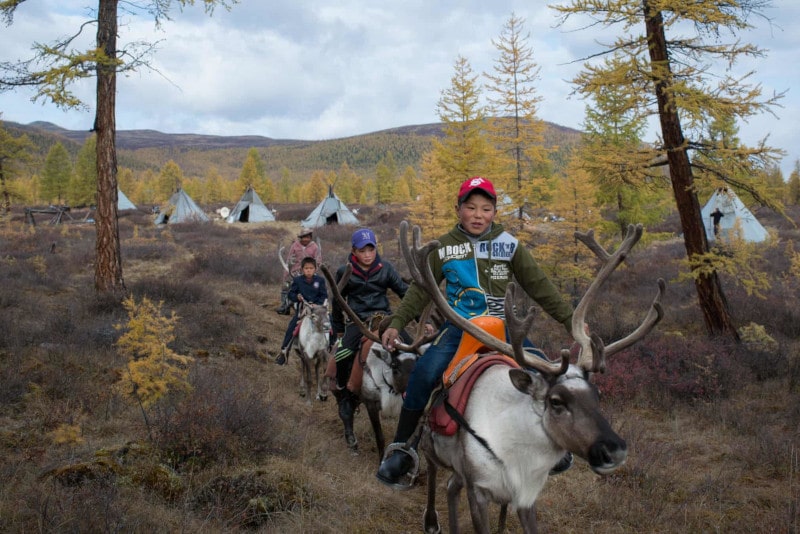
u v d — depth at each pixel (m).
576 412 2.97
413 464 4.07
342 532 4.72
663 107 10.73
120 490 4.77
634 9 10.27
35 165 43.94
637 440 6.66
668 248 26.67
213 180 121.88
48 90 10.25
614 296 15.58
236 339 10.84
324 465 6.05
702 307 11.16
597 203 21.33
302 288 9.42
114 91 12.41
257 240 29.02
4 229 28.81
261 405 6.89
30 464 5.25
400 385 5.88
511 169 17.28
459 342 3.96
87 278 15.34
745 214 26.84
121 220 41.69
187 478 5.21
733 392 8.52
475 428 3.41
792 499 5.25
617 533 4.86
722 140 10.84
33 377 7.18
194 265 18.19
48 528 4.05
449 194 19.42
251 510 4.81
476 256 3.85
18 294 11.43
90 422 6.42
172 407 6.57
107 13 12.09
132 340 6.77
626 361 9.39
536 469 3.27
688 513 5.12
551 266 16.28
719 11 9.69
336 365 6.83
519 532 4.84
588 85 10.62
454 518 3.81
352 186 123.88
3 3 11.08
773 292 14.86
